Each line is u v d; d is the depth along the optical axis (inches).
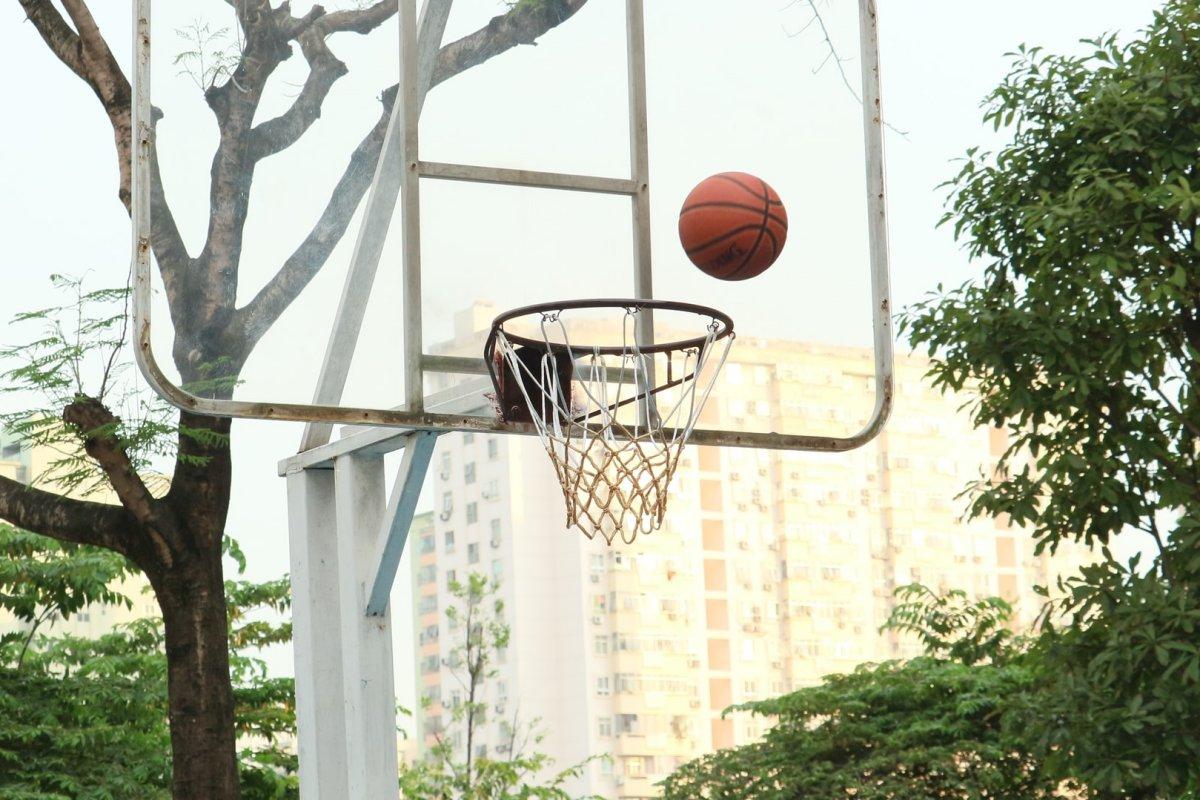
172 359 271.4
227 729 384.8
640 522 287.1
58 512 387.2
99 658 494.3
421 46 305.3
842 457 2524.6
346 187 294.7
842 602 2464.3
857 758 595.2
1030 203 418.9
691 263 311.4
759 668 2416.3
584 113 315.3
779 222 286.4
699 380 311.4
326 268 288.0
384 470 322.7
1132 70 418.6
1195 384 416.5
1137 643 385.1
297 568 335.6
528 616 2440.9
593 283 306.8
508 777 739.4
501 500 2503.7
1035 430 423.8
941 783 565.0
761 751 607.5
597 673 2384.4
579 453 289.7
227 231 282.7
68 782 452.1
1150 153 400.5
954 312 419.5
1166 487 399.9
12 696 472.4
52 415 382.0
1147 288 394.6
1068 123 415.8
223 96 289.3
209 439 373.7
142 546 384.5
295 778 531.2
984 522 2600.9
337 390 284.0
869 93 340.2
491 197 303.0
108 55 400.5
